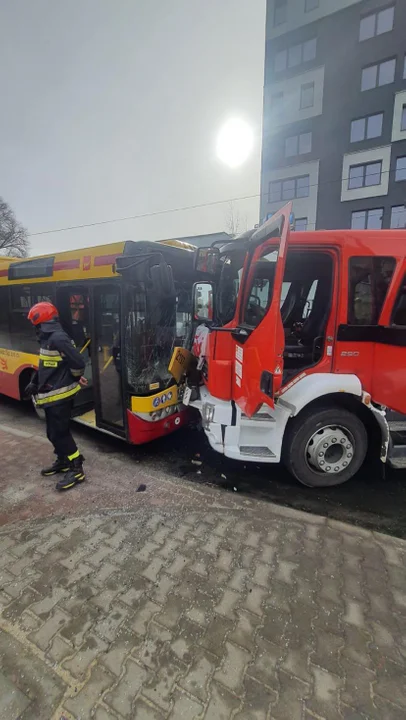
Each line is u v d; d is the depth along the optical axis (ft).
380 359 11.14
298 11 71.51
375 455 12.57
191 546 8.34
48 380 10.97
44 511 9.79
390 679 5.39
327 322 11.15
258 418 11.12
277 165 78.13
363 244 10.71
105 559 7.91
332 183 72.59
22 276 16.81
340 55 68.59
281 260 8.43
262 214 81.61
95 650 5.84
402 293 10.90
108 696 5.15
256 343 9.59
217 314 13.08
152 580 7.32
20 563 7.80
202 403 12.22
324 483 11.69
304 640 6.01
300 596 6.92
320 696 5.15
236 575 7.45
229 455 11.34
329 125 71.36
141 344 12.48
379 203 68.74
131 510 9.83
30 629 6.22
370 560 7.93
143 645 5.92
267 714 4.91
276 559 7.93
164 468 12.82
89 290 13.53
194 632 6.15
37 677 5.43
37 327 11.22
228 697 5.13
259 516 9.55
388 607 6.68
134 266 11.69
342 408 11.41
